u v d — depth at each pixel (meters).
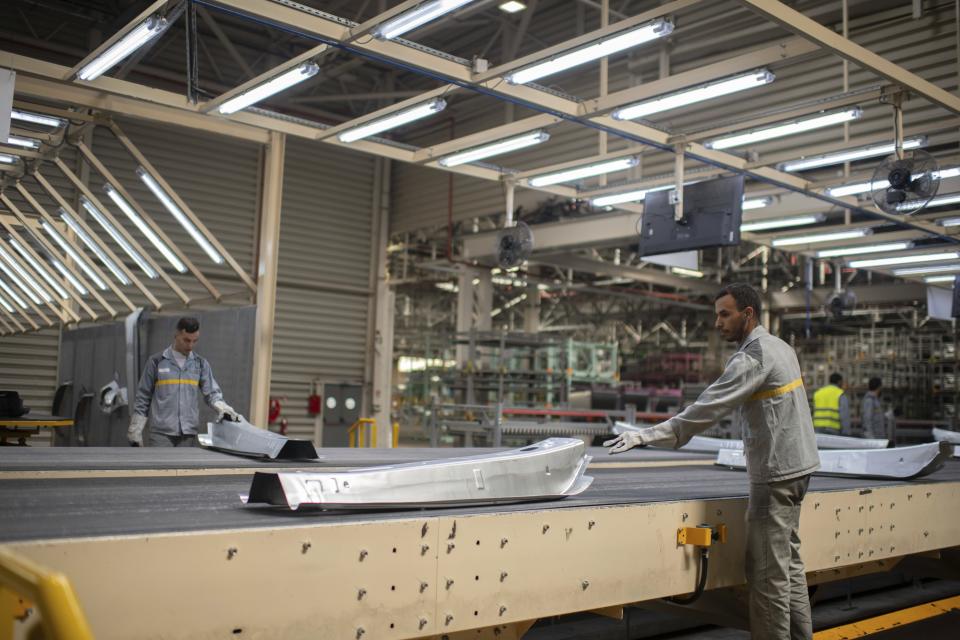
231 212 15.08
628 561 3.03
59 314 12.79
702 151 8.14
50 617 1.27
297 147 15.98
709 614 3.89
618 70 13.12
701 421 3.32
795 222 10.79
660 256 10.48
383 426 16.69
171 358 6.89
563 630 5.12
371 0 13.48
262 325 7.92
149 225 9.05
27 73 6.39
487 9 13.54
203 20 14.36
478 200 15.74
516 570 2.65
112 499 3.01
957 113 6.88
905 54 10.31
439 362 23.20
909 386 21.00
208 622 2.02
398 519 2.39
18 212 11.24
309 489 2.57
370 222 16.92
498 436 14.33
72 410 11.58
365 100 16.70
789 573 3.44
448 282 28.92
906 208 7.34
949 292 13.52
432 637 2.67
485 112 15.52
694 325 35.00
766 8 5.26
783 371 3.42
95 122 8.38
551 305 35.72
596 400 17.56
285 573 2.14
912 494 4.47
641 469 5.62
